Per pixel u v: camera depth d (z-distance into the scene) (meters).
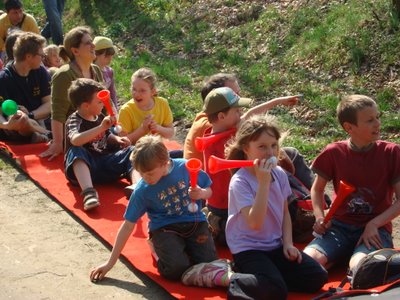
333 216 4.90
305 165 5.55
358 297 3.98
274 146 4.43
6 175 6.61
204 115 5.50
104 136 6.31
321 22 9.48
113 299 4.48
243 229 4.50
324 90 8.37
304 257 4.45
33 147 7.20
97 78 7.15
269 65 9.27
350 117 4.71
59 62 8.41
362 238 4.67
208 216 5.14
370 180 4.79
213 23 10.81
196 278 4.52
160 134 6.43
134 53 10.91
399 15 8.73
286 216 4.62
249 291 4.18
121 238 4.68
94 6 13.02
